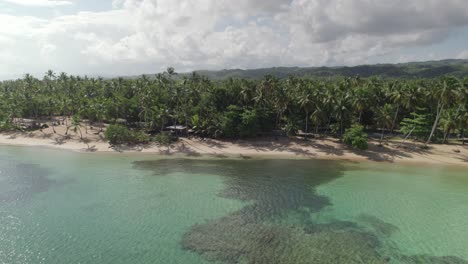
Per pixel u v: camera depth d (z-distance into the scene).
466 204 50.38
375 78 117.31
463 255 35.94
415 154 81.31
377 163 75.56
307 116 96.31
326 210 47.91
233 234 40.03
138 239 38.56
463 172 68.12
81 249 36.22
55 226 41.66
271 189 57.09
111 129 88.94
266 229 41.47
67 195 52.78
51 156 79.06
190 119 97.00
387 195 54.28
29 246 36.72
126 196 52.72
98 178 62.22
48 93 135.62
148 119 98.00
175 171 67.81
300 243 37.97
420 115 93.44
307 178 63.78
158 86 122.19
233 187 57.97
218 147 88.81
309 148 87.31
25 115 118.25
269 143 91.81
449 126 83.44
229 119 90.81
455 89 77.50
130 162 74.75
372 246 37.53
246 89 99.00
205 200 51.38
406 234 40.59
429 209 48.44
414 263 34.19
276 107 96.62
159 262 33.72
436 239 39.41
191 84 113.31
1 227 41.12
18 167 68.81
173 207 48.41
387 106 98.06
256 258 34.53
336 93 93.38
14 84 162.12
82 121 117.00
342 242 38.31
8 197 51.47
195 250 36.09
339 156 81.31
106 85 132.75
